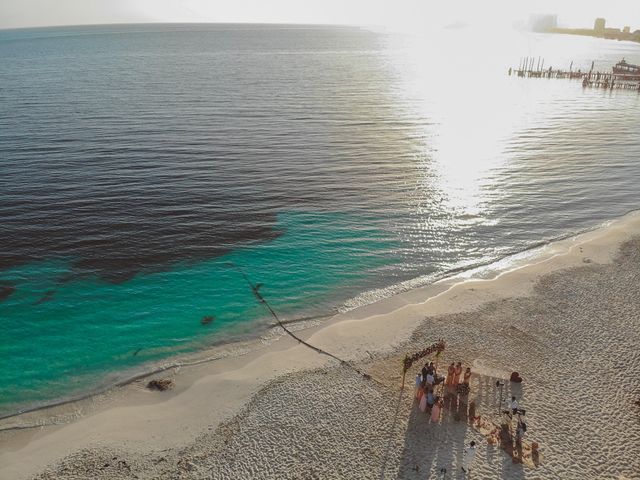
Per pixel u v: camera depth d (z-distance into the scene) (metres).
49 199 42.25
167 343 26.41
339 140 62.72
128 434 20.22
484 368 23.86
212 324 28.06
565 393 22.25
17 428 20.72
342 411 21.14
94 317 28.25
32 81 107.94
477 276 33.94
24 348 25.64
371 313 29.38
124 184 45.94
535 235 40.00
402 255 36.12
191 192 44.84
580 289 31.80
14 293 30.02
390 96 99.75
